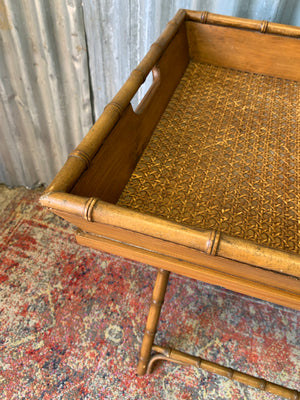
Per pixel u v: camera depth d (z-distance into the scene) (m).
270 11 1.46
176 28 1.26
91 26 1.58
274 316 1.57
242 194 1.03
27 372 1.39
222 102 1.34
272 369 1.41
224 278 0.81
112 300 1.61
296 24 1.51
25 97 1.92
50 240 1.87
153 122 1.21
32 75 1.81
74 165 0.78
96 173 0.88
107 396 1.34
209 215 0.97
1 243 1.85
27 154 2.19
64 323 1.53
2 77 1.81
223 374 1.27
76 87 1.85
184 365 1.34
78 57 1.71
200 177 1.08
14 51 1.72
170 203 1.00
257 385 1.24
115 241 0.89
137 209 0.98
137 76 1.03
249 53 1.41
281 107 1.32
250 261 0.65
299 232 0.94
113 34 1.60
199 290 1.65
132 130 1.05
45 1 1.52
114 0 1.47
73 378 1.38
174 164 1.12
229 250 0.65
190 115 1.28
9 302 1.60
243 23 1.31
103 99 1.89
